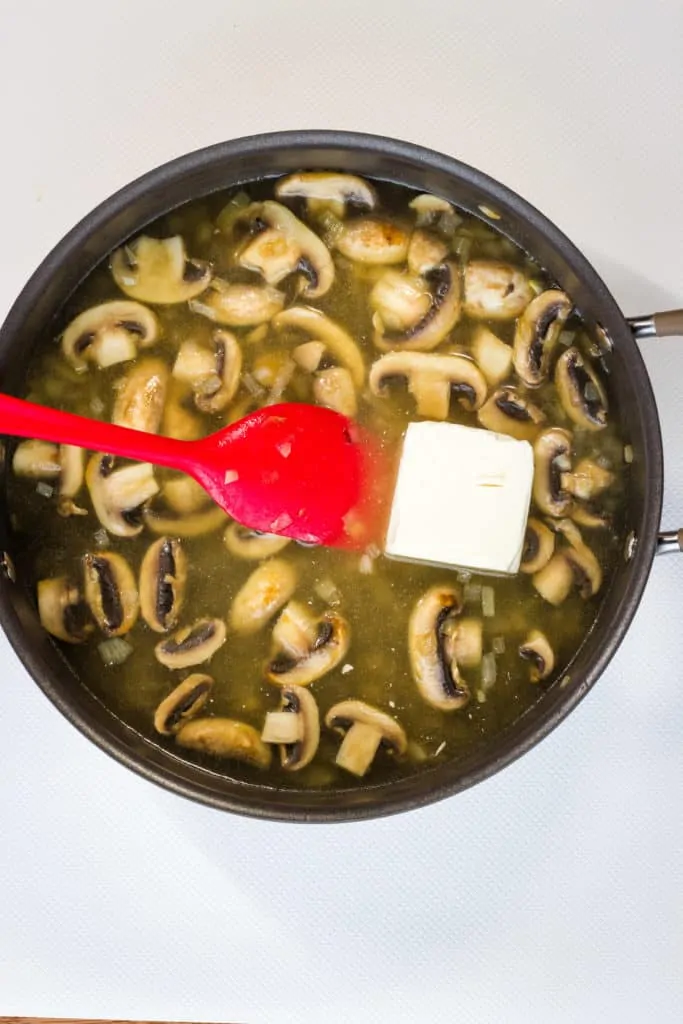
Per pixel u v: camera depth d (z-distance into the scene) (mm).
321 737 648
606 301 627
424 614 645
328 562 650
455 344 661
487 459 636
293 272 663
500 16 761
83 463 649
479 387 656
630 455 648
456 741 646
